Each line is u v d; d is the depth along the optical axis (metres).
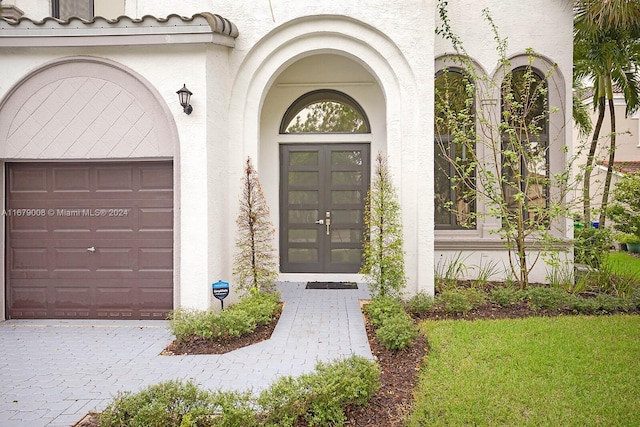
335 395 3.09
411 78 6.29
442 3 7.27
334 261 7.97
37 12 6.91
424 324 5.11
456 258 7.38
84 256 5.95
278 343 4.82
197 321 4.86
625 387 3.48
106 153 5.70
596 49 7.68
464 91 7.54
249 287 5.88
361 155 7.97
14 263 5.99
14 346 4.88
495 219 7.49
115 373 4.09
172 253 5.86
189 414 2.78
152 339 5.09
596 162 8.31
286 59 6.46
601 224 8.02
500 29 7.44
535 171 6.74
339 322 5.55
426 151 6.22
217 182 5.91
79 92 5.70
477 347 4.35
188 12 6.84
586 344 4.40
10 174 5.97
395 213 5.87
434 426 2.97
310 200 8.01
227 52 6.20
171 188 5.86
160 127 5.67
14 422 3.20
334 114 8.15
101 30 5.46
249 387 3.73
